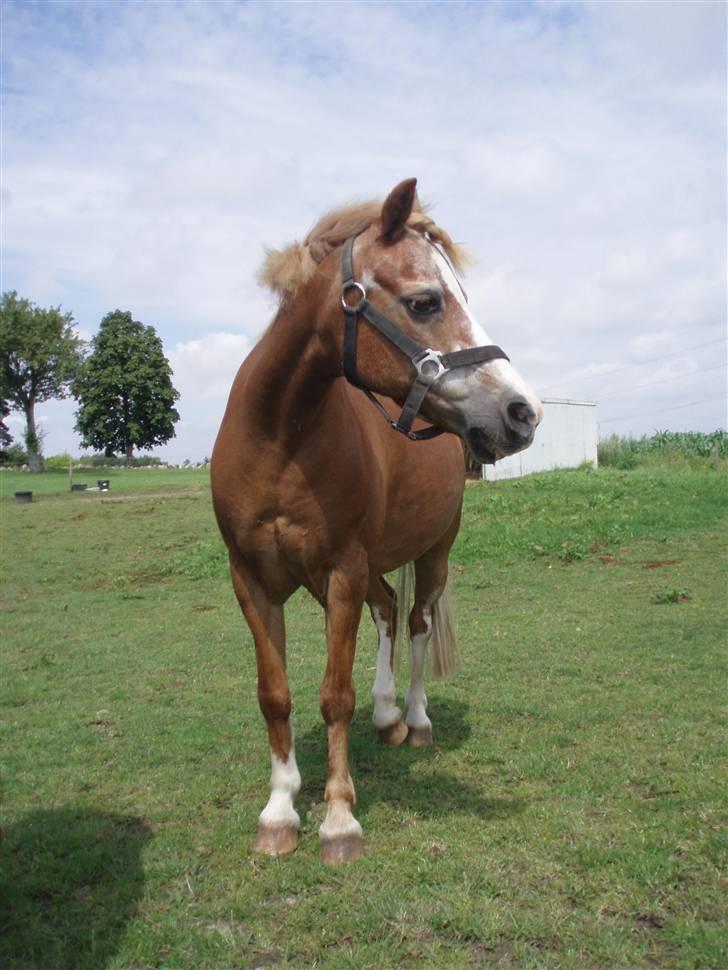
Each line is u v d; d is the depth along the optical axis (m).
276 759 3.26
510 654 6.14
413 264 2.71
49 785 3.93
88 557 13.59
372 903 2.66
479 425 2.60
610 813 3.31
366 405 3.52
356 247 2.82
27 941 2.54
